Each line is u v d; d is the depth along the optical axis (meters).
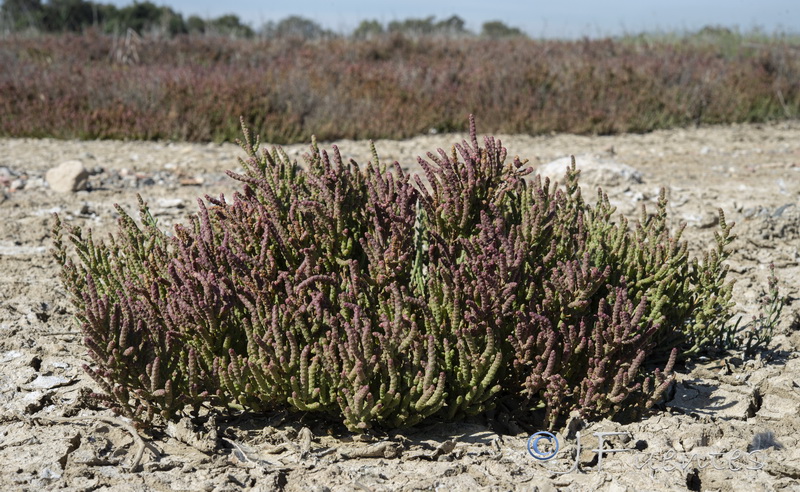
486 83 12.40
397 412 2.79
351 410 2.66
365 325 2.58
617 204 6.47
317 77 12.41
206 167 8.28
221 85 10.95
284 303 2.88
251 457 2.65
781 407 3.10
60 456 2.63
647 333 2.87
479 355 2.75
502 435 2.89
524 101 11.80
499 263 2.73
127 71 12.82
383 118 10.79
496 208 3.06
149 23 25.08
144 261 3.21
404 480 2.50
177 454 2.68
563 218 3.39
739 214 6.15
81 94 11.10
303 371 2.65
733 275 4.76
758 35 20.08
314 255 2.99
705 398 3.17
